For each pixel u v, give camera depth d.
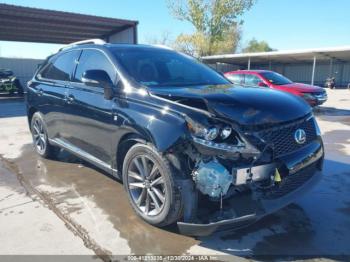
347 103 15.83
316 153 3.15
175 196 2.81
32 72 23.67
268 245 2.89
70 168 4.94
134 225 3.20
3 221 3.30
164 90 3.24
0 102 15.88
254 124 2.71
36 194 3.97
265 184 2.77
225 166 2.62
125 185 3.41
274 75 11.97
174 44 39.53
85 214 3.43
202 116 2.70
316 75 41.19
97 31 20.06
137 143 3.25
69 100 4.27
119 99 3.41
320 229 3.15
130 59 3.84
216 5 34.53
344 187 4.19
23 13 15.34
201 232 2.71
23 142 6.77
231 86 3.68
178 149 2.74
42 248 2.84
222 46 39.75
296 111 3.07
